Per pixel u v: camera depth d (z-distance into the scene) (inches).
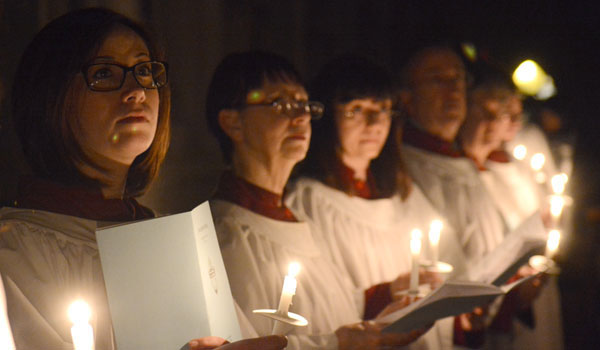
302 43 293.6
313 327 178.7
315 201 198.2
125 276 118.5
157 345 120.0
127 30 135.2
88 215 131.4
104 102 130.9
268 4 279.4
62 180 130.9
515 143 312.8
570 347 381.1
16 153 184.7
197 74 252.2
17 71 130.9
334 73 202.7
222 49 262.4
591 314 405.1
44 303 123.0
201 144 243.1
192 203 219.5
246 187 179.9
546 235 199.5
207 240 131.0
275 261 176.7
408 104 248.2
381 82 205.2
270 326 170.4
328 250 193.9
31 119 129.1
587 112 492.1
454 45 251.4
